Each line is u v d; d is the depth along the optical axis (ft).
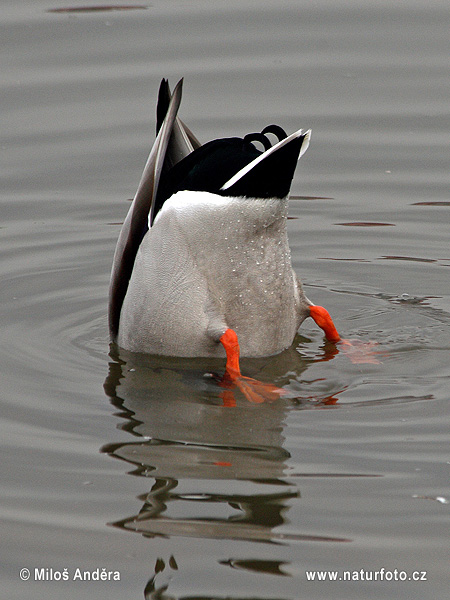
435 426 30.42
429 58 63.31
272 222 33.42
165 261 34.32
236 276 34.32
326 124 57.62
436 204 51.21
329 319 37.55
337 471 27.71
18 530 25.18
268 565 23.61
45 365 35.83
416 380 34.30
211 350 35.88
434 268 45.50
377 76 61.93
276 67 62.90
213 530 24.99
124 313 36.58
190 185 33.73
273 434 30.12
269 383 34.24
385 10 69.41
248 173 31.65
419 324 39.70
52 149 55.77
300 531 24.89
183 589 22.86
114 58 63.62
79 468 28.14
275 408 32.04
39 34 66.23
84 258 46.32
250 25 68.08
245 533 24.75
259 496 26.40
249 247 33.78
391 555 23.90
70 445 29.58
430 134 56.75
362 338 38.45
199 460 28.58
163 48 65.05
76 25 67.51
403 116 58.39
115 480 27.45
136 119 58.13
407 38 65.67
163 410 32.12
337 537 24.59
